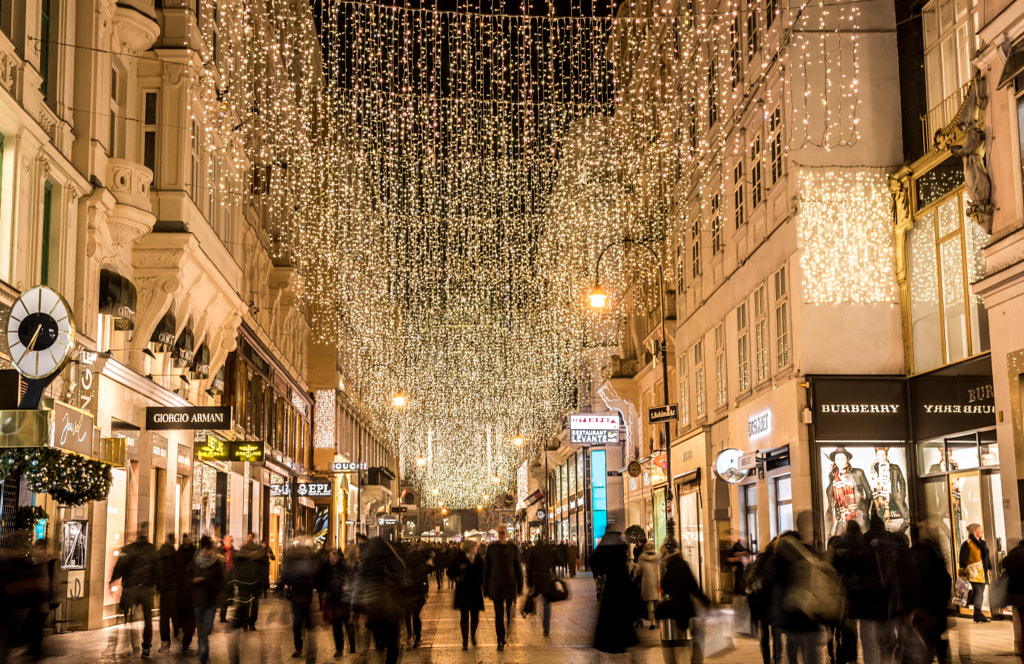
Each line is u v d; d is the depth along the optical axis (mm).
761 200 26531
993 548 19312
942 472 21453
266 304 41469
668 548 16922
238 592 16188
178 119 24453
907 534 22406
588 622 22922
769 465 25766
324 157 43312
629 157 43250
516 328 65938
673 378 39812
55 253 19422
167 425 24453
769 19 25688
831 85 23578
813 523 9477
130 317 22172
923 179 22078
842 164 23453
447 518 150125
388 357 70375
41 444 14758
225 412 24438
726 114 29969
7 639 10625
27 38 18047
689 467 34906
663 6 37312
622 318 49156
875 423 22891
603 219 50938
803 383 23062
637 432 48000
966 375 20234
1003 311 17703
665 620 11688
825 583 9102
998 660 13320
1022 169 17188
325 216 46781
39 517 16891
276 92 37625
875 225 23344
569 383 65688
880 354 23172
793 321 23672
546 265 59906
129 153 23922
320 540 55781
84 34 20922
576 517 64250
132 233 22641
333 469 48781
